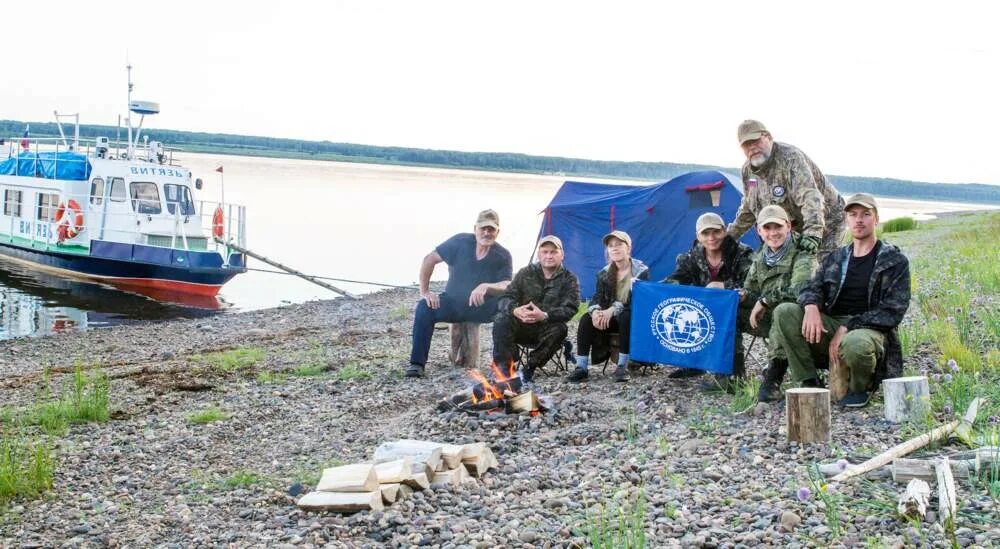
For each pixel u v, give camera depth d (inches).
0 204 1055.0
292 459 268.5
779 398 279.9
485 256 385.7
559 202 681.0
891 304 258.4
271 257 1270.9
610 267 342.0
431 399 338.6
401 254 1382.9
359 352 479.2
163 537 203.8
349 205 2694.4
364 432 294.4
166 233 954.1
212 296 909.8
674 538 175.9
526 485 221.0
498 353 343.9
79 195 967.0
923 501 172.7
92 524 213.3
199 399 362.6
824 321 271.4
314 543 191.3
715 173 619.8
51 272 997.8
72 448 283.3
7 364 519.2
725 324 302.2
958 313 362.9
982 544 158.7
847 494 189.8
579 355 343.0
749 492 197.3
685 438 252.7
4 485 235.3
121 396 370.3
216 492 237.5
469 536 186.2
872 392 264.5
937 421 240.4
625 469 225.8
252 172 5378.9
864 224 262.1
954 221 1622.8
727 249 319.3
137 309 815.1
